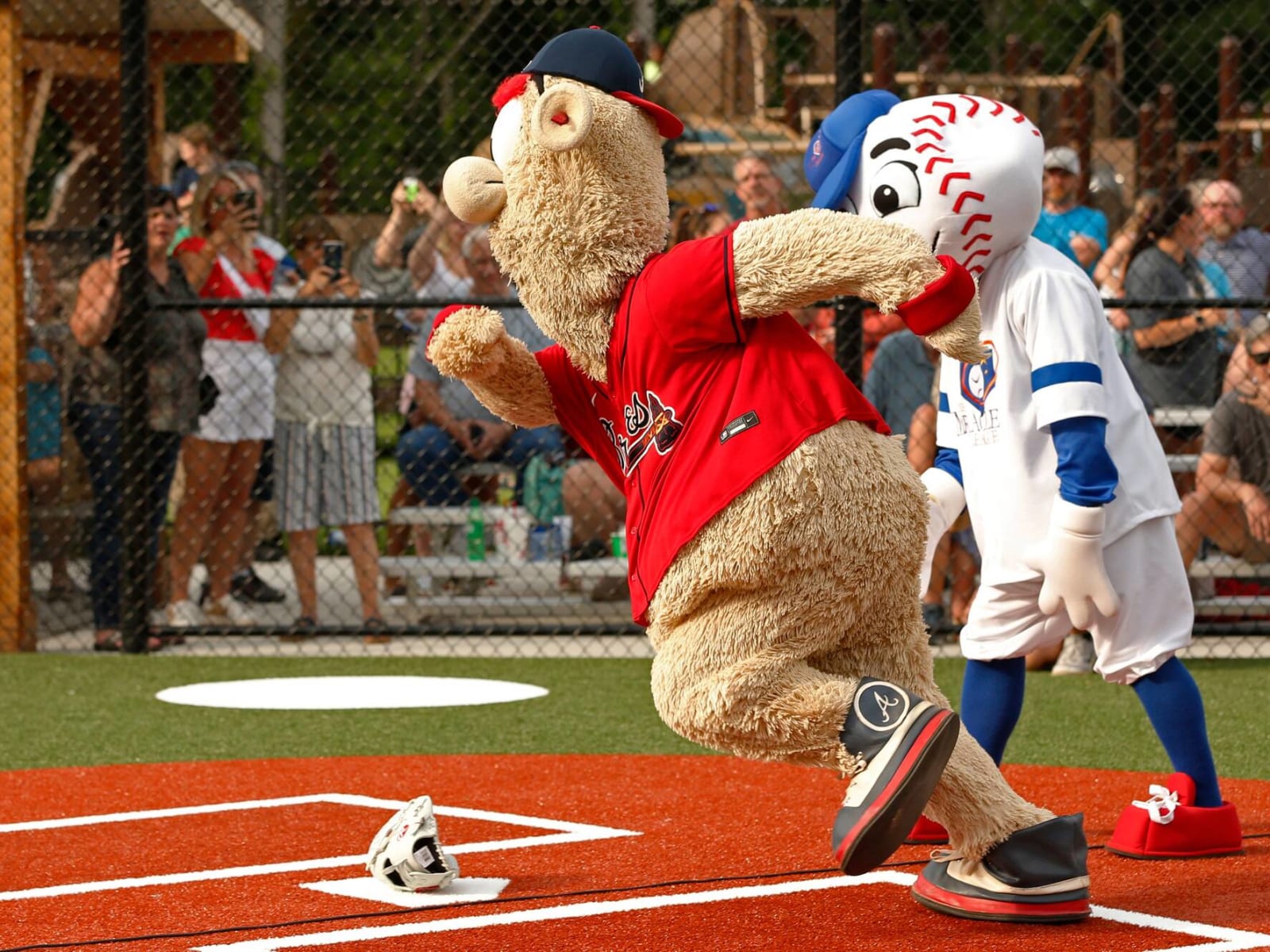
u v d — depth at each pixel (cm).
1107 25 4556
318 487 2939
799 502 1016
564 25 4072
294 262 3212
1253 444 2802
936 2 5572
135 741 2000
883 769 987
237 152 4253
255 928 1116
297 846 1402
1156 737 1939
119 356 2845
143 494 2822
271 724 2117
